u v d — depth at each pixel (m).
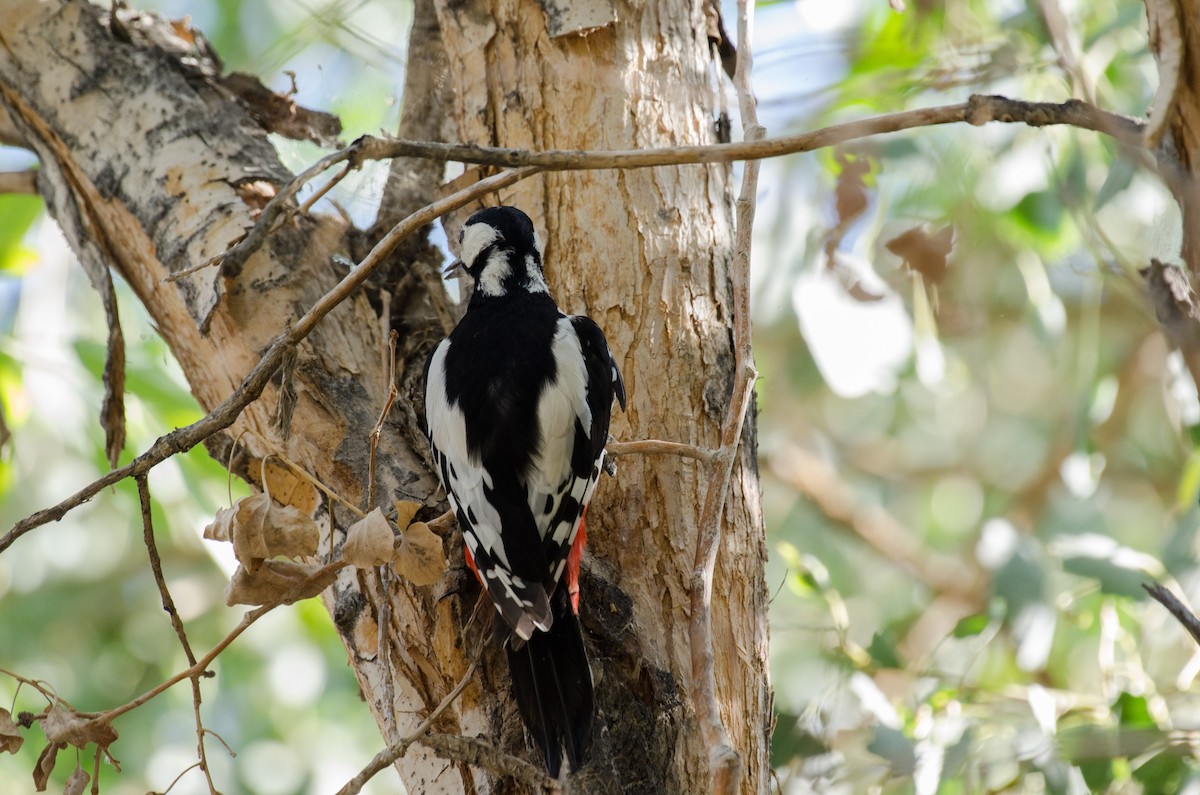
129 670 14.44
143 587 14.76
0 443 10.00
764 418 15.16
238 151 7.83
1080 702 9.62
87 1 8.41
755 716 6.55
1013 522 14.05
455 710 6.30
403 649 6.42
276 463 6.91
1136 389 13.33
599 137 7.37
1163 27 5.54
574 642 6.12
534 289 7.16
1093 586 10.11
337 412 6.96
